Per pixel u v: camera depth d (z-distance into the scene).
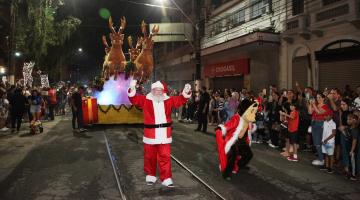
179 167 8.26
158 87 6.80
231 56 22.83
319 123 8.24
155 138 6.64
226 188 6.57
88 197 6.03
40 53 21.48
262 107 11.71
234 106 12.83
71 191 6.35
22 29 19.84
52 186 6.64
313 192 6.37
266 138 11.62
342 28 13.63
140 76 16.72
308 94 10.32
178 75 37.00
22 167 8.10
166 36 25.17
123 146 10.89
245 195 6.17
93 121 15.19
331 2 14.09
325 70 14.68
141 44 18.66
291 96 9.79
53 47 26.92
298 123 9.05
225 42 19.83
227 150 7.17
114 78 16.39
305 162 8.74
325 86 14.69
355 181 7.09
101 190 6.42
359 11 12.41
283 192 6.36
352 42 13.29
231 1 23.59
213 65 25.00
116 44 16.47
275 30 18.00
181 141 11.91
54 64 28.16
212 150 10.29
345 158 7.37
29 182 6.90
